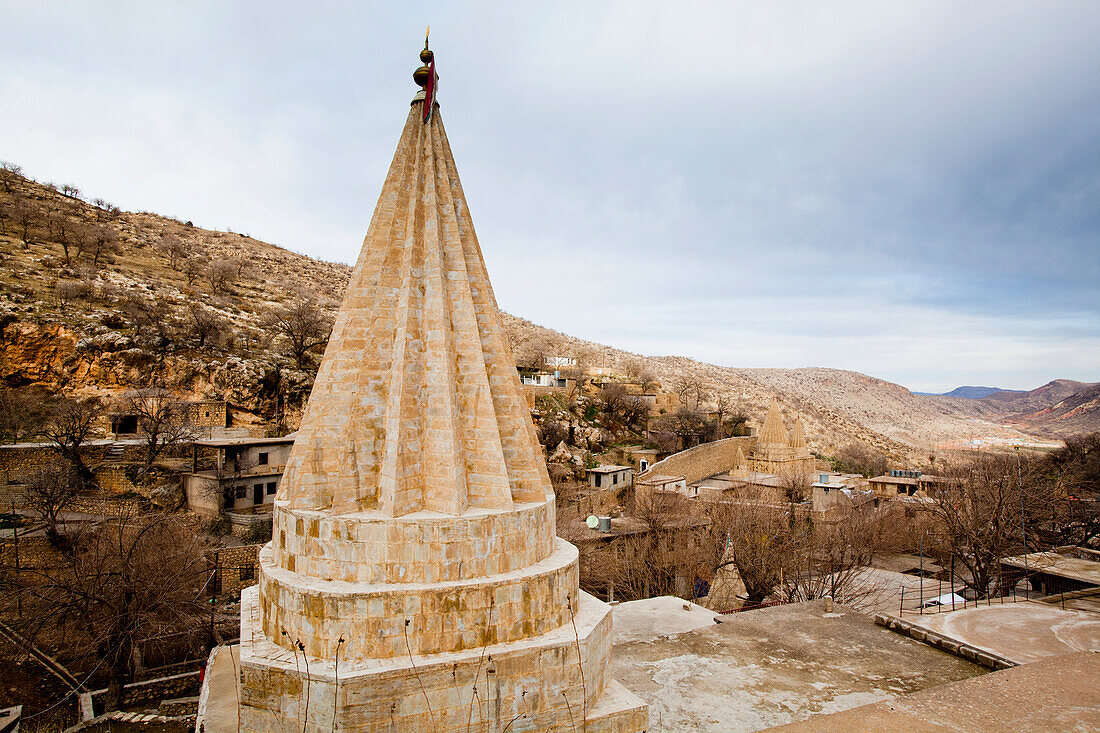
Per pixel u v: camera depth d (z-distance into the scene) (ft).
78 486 144.77
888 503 185.06
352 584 32.30
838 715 30.09
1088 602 72.95
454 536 33.09
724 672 51.01
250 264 434.71
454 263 40.06
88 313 207.41
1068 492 170.50
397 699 30.01
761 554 119.14
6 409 164.76
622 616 66.54
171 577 98.07
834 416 583.58
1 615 106.01
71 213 355.36
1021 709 30.71
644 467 237.25
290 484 37.29
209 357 206.69
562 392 312.29
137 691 86.07
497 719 31.81
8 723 76.13
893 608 99.86
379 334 37.11
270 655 31.53
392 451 34.47
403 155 41.55
